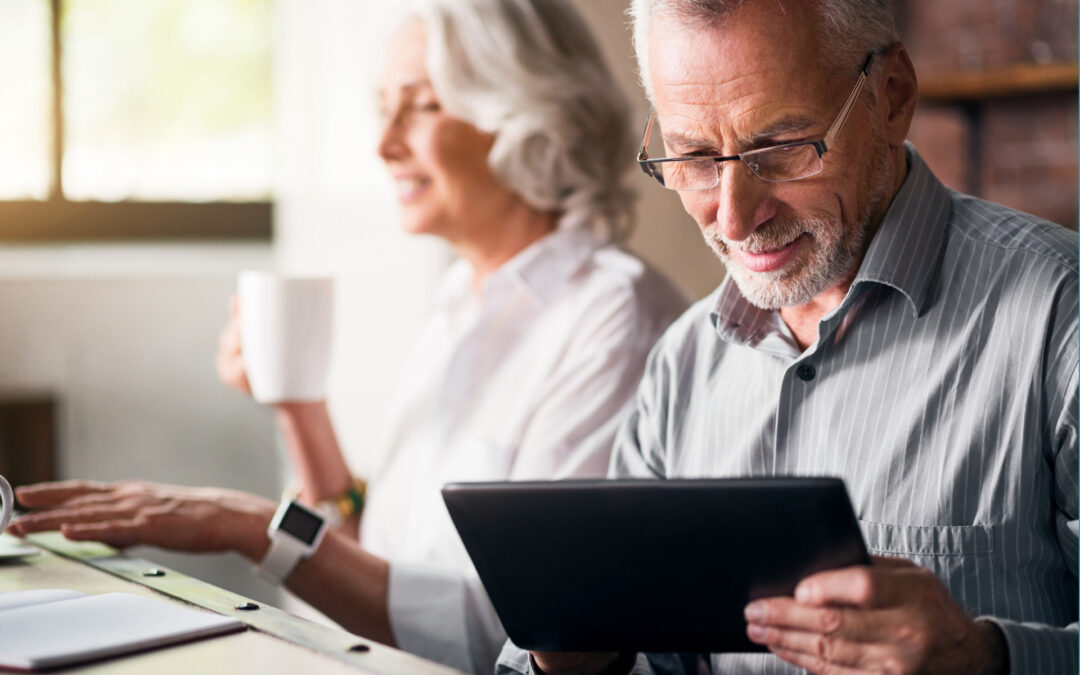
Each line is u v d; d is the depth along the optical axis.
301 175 2.37
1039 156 2.12
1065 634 0.90
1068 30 2.05
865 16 1.05
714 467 1.22
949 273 1.10
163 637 0.86
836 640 0.81
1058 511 1.03
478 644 1.45
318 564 1.43
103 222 2.49
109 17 2.48
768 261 1.09
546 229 1.80
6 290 2.34
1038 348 1.02
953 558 1.03
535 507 0.86
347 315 2.30
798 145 1.04
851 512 0.77
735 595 0.85
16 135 2.43
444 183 1.74
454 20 1.68
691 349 1.31
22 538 1.34
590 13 2.23
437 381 1.89
